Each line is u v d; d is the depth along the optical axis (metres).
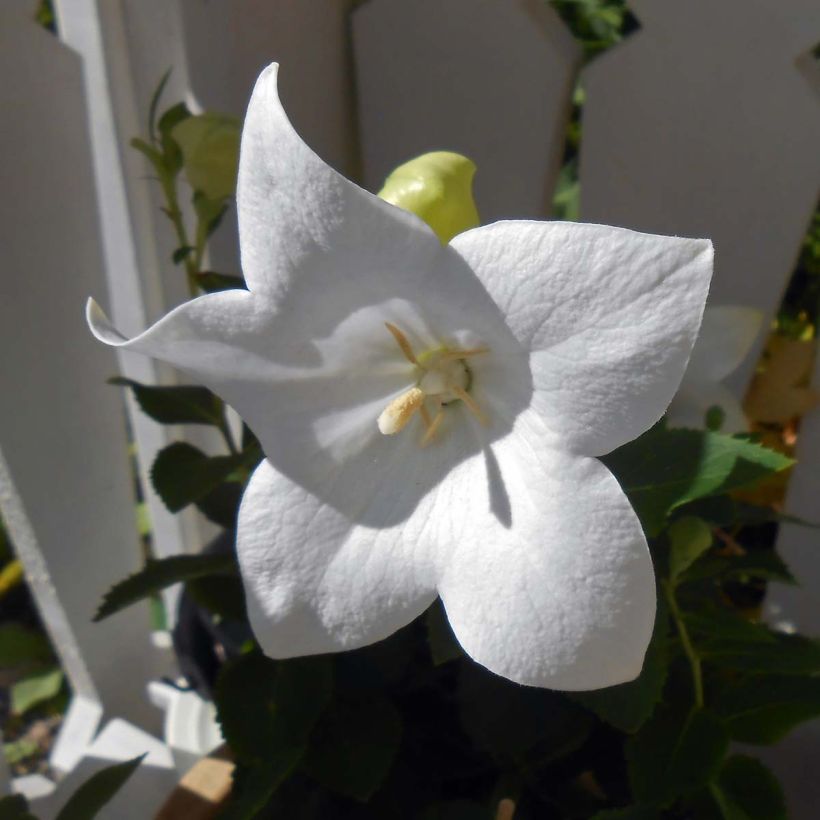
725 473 0.10
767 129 0.14
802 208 0.14
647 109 0.14
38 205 0.15
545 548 0.08
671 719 0.11
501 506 0.09
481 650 0.08
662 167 0.15
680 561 0.11
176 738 0.19
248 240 0.08
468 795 0.14
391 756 0.12
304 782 0.13
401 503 0.10
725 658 0.12
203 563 0.13
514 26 0.15
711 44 0.14
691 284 0.07
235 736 0.12
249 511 0.09
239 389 0.09
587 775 0.15
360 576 0.09
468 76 0.15
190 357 0.09
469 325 0.09
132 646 0.21
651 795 0.11
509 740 0.12
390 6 0.15
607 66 0.14
